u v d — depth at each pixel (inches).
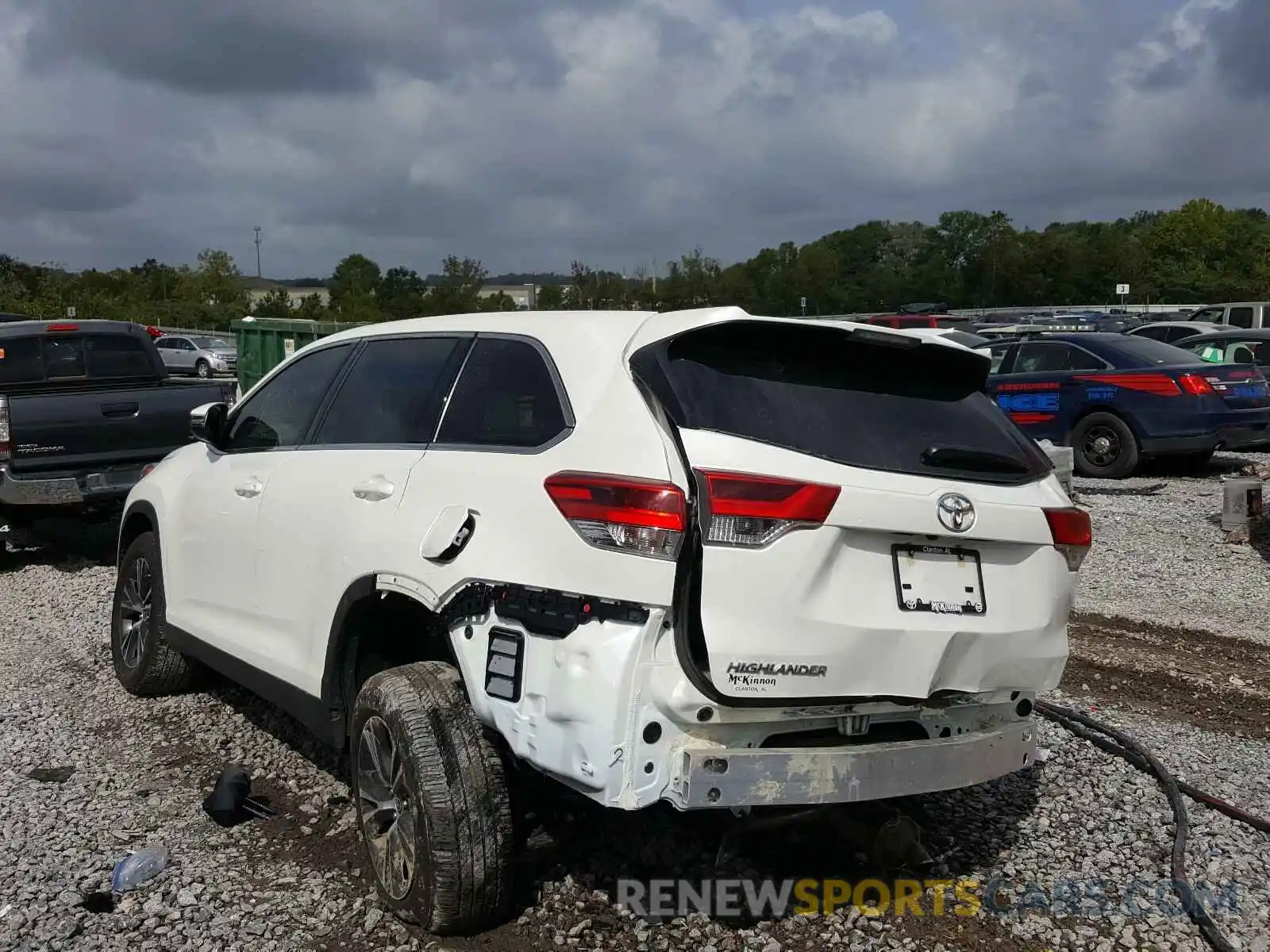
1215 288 3046.3
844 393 143.5
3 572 382.9
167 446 380.8
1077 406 556.7
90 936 144.6
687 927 147.3
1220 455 633.6
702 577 125.0
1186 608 322.0
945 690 138.7
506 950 141.7
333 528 166.2
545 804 156.6
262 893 156.1
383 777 150.2
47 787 192.5
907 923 150.4
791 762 129.7
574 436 137.7
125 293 3112.7
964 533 137.3
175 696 241.6
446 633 150.0
